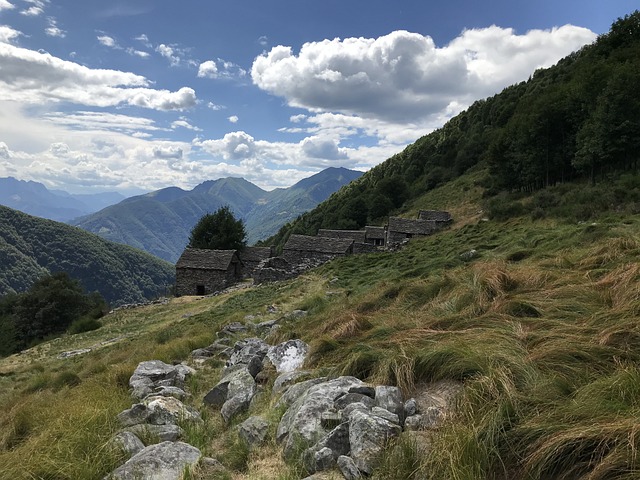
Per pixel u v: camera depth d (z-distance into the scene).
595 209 28.64
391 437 4.18
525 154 57.03
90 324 38.16
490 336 5.93
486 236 31.92
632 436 2.99
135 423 6.28
